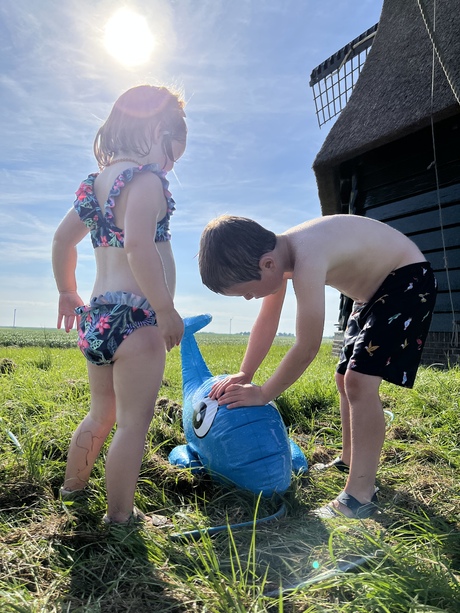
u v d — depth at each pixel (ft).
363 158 28.58
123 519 6.26
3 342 61.72
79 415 9.90
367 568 5.38
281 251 7.33
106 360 6.56
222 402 7.79
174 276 7.29
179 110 7.71
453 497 7.35
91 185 7.36
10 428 9.48
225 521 6.66
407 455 9.19
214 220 7.50
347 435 8.71
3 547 5.52
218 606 4.57
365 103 28.43
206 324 9.82
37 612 4.46
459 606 4.52
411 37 28.32
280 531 6.26
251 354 8.52
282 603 4.51
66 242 7.96
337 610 4.53
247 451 7.29
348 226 7.82
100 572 5.26
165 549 5.64
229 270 7.04
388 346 7.29
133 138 7.26
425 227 25.39
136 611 4.53
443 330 24.52
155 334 6.66
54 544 5.64
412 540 5.90
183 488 7.64
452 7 26.50
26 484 7.08
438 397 12.31
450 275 24.18
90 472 7.18
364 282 7.86
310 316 6.99
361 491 6.98
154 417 10.43
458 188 23.77
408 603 4.45
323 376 16.57
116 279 6.88
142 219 6.57
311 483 8.05
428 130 25.00
